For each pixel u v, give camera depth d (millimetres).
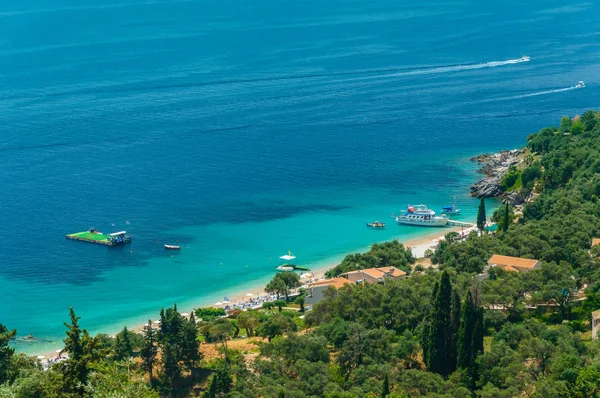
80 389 165500
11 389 169625
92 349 173875
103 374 163750
